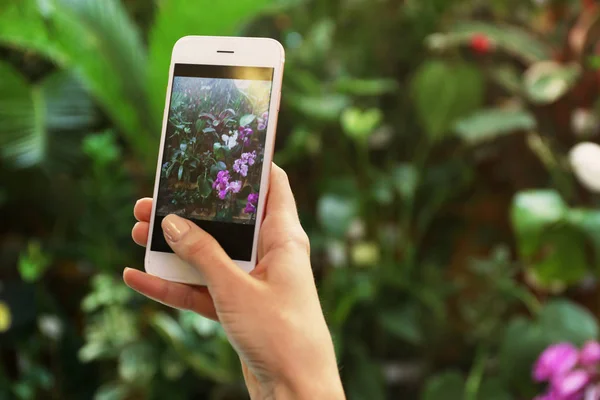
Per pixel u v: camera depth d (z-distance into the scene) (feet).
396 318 4.49
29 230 5.72
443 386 4.12
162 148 1.78
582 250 3.90
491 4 5.19
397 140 5.27
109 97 4.53
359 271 4.59
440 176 4.92
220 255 1.56
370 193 4.84
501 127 4.21
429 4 5.19
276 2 4.97
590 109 4.58
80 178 5.34
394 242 4.87
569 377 3.03
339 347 4.19
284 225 1.67
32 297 5.00
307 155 5.17
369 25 5.32
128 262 4.84
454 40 4.64
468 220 5.10
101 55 4.42
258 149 1.74
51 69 5.66
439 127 4.64
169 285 1.76
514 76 4.83
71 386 4.95
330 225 4.33
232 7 4.19
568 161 4.52
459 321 4.87
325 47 5.08
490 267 4.36
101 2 4.45
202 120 1.77
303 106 4.53
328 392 1.52
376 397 4.33
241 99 1.77
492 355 4.53
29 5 4.20
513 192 4.99
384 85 4.92
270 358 1.53
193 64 1.79
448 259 5.09
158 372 4.40
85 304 4.41
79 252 5.07
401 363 4.87
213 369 4.10
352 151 5.14
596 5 4.59
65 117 4.75
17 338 4.91
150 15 5.51
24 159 4.50
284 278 1.57
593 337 3.77
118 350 4.37
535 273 4.00
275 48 1.78
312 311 1.56
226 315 1.55
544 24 5.01
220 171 1.74
